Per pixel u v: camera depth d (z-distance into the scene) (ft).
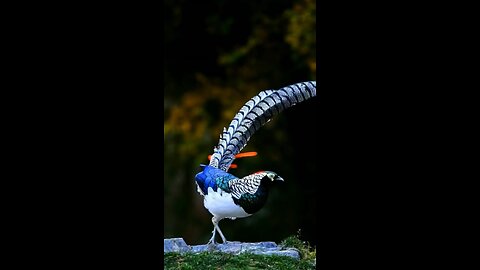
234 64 69.31
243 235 70.08
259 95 38.14
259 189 35.50
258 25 68.13
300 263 34.94
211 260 34.04
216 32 69.31
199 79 70.69
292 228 69.36
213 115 70.59
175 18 70.23
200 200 71.97
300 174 69.92
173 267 33.42
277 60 68.80
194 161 70.69
